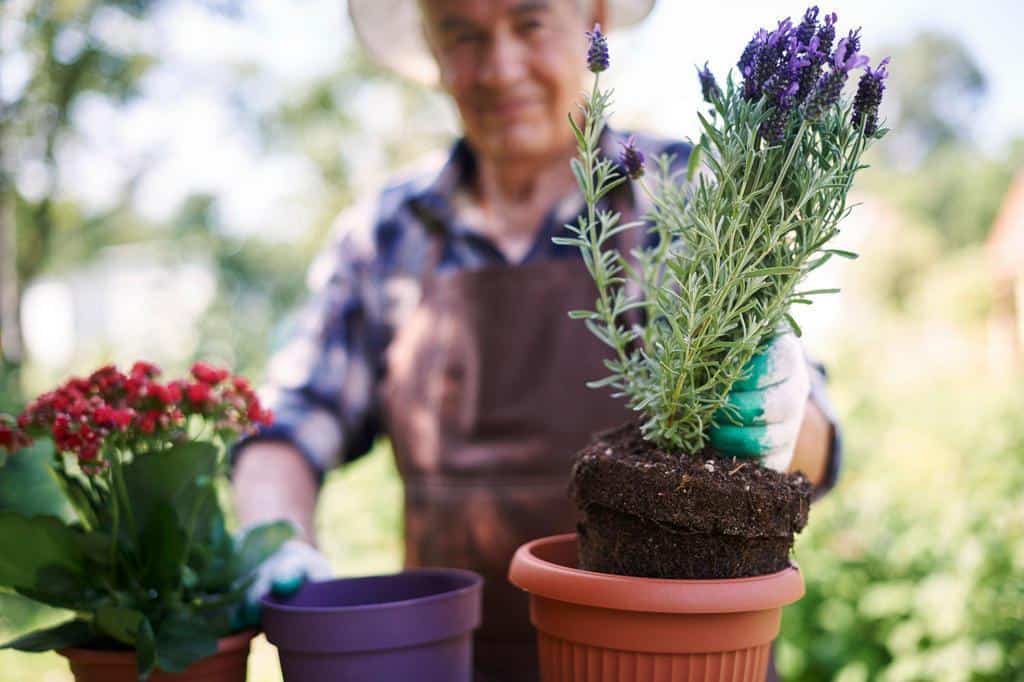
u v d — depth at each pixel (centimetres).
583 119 120
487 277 126
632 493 64
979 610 214
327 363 136
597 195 69
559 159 126
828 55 61
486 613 122
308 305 144
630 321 112
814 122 60
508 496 121
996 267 858
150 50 561
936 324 831
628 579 62
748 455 67
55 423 73
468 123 122
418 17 149
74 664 78
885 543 251
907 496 271
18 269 567
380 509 348
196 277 1106
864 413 379
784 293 63
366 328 139
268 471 123
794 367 67
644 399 69
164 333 965
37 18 483
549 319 122
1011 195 1152
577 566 80
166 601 79
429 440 129
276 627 75
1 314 512
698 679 63
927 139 2467
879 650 236
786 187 64
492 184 130
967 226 1880
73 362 802
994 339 827
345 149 977
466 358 126
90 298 1402
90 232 822
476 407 125
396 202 140
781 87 61
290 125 952
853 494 282
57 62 509
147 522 79
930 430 336
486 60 114
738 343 63
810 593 247
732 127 63
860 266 1291
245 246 1077
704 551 64
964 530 235
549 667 70
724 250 64
